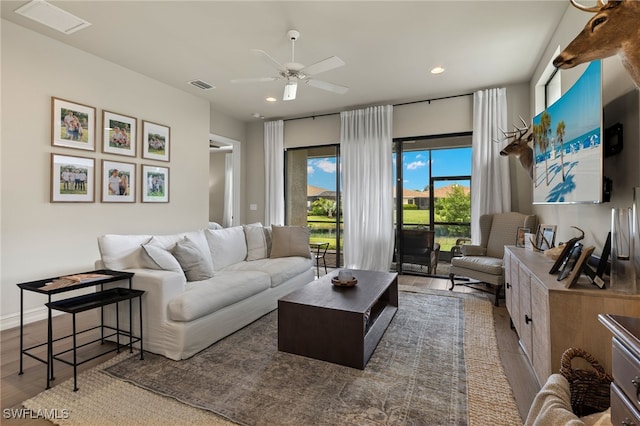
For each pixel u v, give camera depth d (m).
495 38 3.15
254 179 6.36
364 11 2.71
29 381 1.95
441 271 4.93
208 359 2.24
